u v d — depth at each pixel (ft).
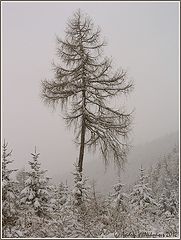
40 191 37.01
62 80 51.26
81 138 50.93
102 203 42.06
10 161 34.83
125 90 50.93
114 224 35.78
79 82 51.65
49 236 31.30
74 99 52.13
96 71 51.44
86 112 50.96
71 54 52.16
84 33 52.21
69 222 34.40
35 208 36.01
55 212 38.01
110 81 50.80
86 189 42.55
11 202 34.14
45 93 51.26
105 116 51.37
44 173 38.63
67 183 50.88
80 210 38.37
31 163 38.58
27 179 37.40
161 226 41.88
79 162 50.21
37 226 32.17
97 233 33.37
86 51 52.11
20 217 33.91
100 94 51.52
